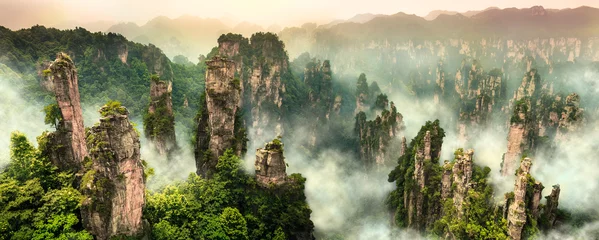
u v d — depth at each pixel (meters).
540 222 61.34
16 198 54.00
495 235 57.25
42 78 119.25
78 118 62.75
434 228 70.31
